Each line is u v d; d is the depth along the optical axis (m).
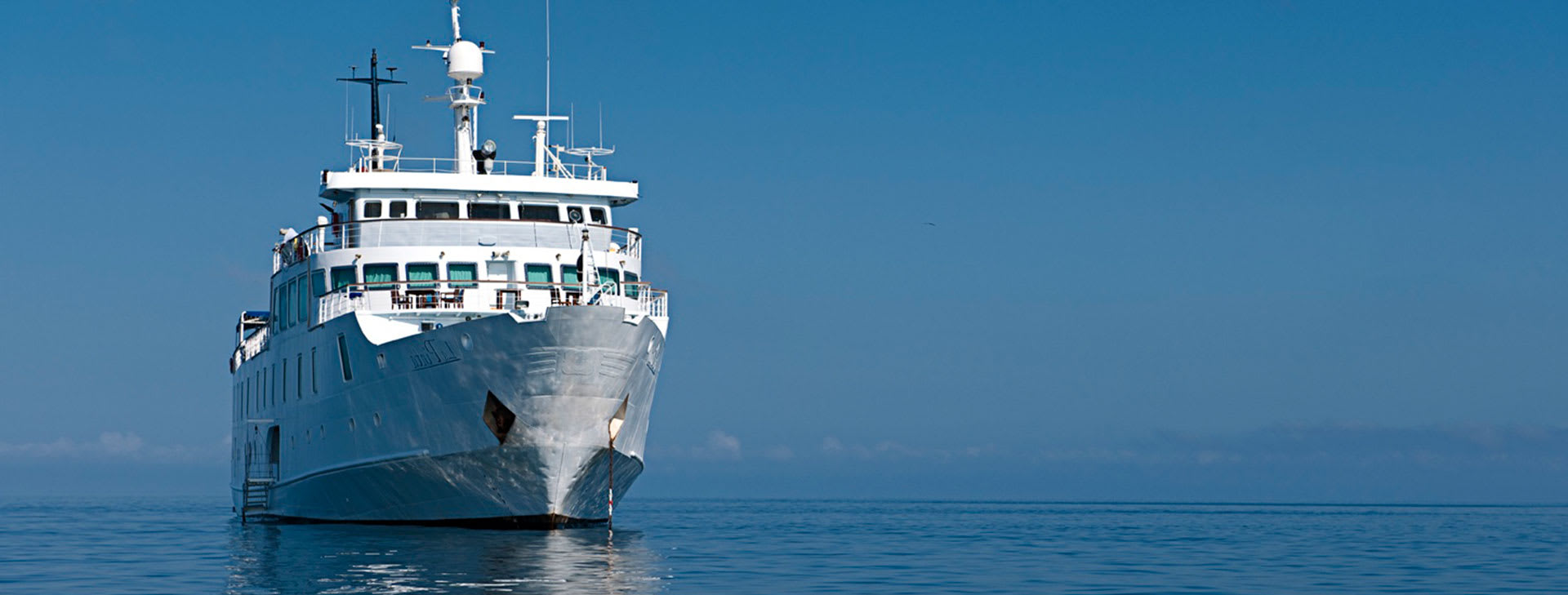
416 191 59.59
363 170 61.75
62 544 56.84
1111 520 91.25
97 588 39.69
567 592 37.91
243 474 74.31
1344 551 58.41
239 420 76.12
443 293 55.91
